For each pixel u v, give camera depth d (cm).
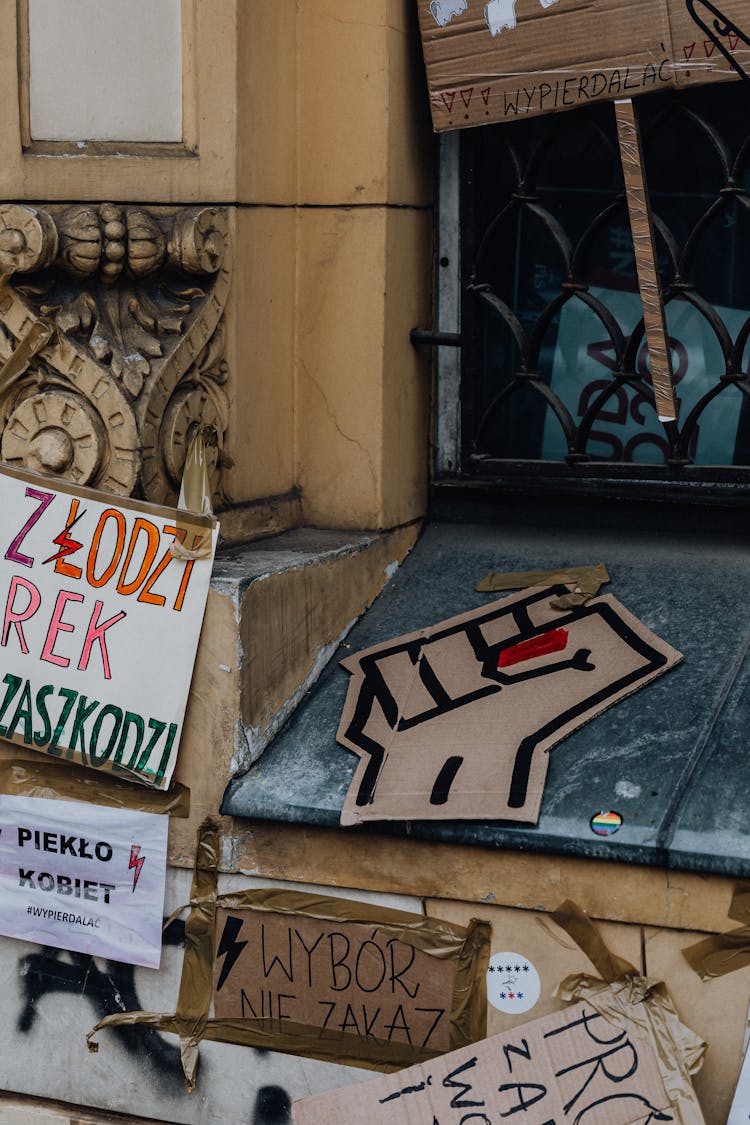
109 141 279
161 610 270
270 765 276
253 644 272
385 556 326
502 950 256
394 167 315
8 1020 295
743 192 302
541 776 256
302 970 271
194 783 274
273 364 317
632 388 323
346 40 310
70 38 272
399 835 259
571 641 289
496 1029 258
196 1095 282
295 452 331
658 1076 242
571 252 319
